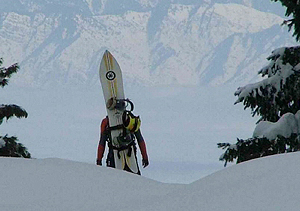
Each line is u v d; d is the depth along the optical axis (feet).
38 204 49.90
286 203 40.57
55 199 51.55
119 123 122.93
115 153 122.52
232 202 42.91
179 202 46.11
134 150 123.13
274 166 48.08
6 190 53.57
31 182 55.57
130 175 59.77
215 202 43.70
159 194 53.21
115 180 57.41
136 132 122.83
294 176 44.29
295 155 50.11
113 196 52.80
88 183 55.98
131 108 122.62
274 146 159.33
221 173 50.52
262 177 45.70
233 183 46.68
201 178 51.39
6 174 57.72
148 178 59.93
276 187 43.21
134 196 52.65
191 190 48.06
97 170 60.13
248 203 42.04
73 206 49.42
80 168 60.18
